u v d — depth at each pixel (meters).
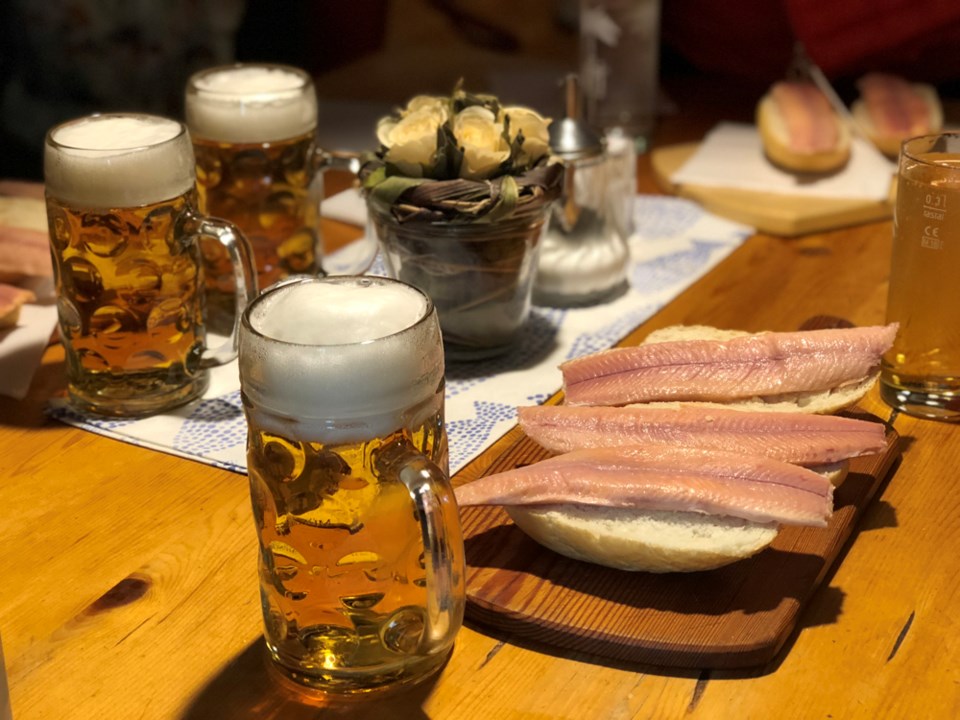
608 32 1.78
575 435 0.88
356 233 1.51
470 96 1.10
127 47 2.00
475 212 1.05
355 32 2.38
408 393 0.68
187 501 0.96
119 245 1.01
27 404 1.11
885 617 0.80
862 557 0.87
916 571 0.85
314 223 1.29
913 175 1.01
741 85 2.06
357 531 0.68
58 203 1.01
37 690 0.75
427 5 2.26
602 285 1.30
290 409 0.66
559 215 1.28
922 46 1.88
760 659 0.75
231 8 2.06
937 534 0.89
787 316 1.26
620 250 1.32
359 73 2.03
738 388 0.94
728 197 1.56
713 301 1.31
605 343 1.22
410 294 0.72
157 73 2.03
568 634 0.76
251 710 0.73
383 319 0.69
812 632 0.79
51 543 0.90
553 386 1.13
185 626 0.81
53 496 0.97
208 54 2.06
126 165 0.98
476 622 0.80
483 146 1.07
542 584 0.80
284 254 1.27
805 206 1.52
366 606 0.70
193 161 1.07
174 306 1.06
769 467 0.79
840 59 1.87
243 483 0.98
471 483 0.82
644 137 1.80
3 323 1.19
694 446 0.86
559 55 2.09
